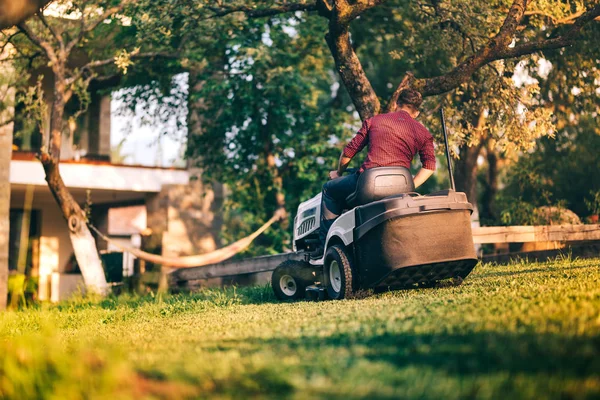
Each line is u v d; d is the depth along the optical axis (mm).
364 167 7180
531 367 2938
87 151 20344
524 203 16469
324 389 2762
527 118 11234
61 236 22375
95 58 17672
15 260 21859
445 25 12336
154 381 3160
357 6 10156
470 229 6938
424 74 17266
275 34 17000
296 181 18250
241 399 2768
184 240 20016
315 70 19484
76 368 3223
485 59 10398
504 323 3932
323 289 7637
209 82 16734
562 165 19219
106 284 14469
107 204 23328
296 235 8547
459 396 2561
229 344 4164
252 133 17391
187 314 7500
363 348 3561
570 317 3943
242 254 18891
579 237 12102
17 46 15031
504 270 9266
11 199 21094
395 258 6641
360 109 10750
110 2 14133
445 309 4793
